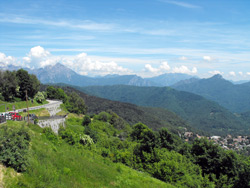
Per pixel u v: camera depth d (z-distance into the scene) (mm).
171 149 29609
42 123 27234
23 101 49344
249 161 22844
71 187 11195
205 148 27641
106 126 69875
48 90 72312
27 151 11398
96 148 25750
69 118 52469
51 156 14055
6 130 11625
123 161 25375
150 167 23609
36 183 10102
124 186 14578
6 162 10180
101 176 15016
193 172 24000
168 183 20188
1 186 8773
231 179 23703
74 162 15227
